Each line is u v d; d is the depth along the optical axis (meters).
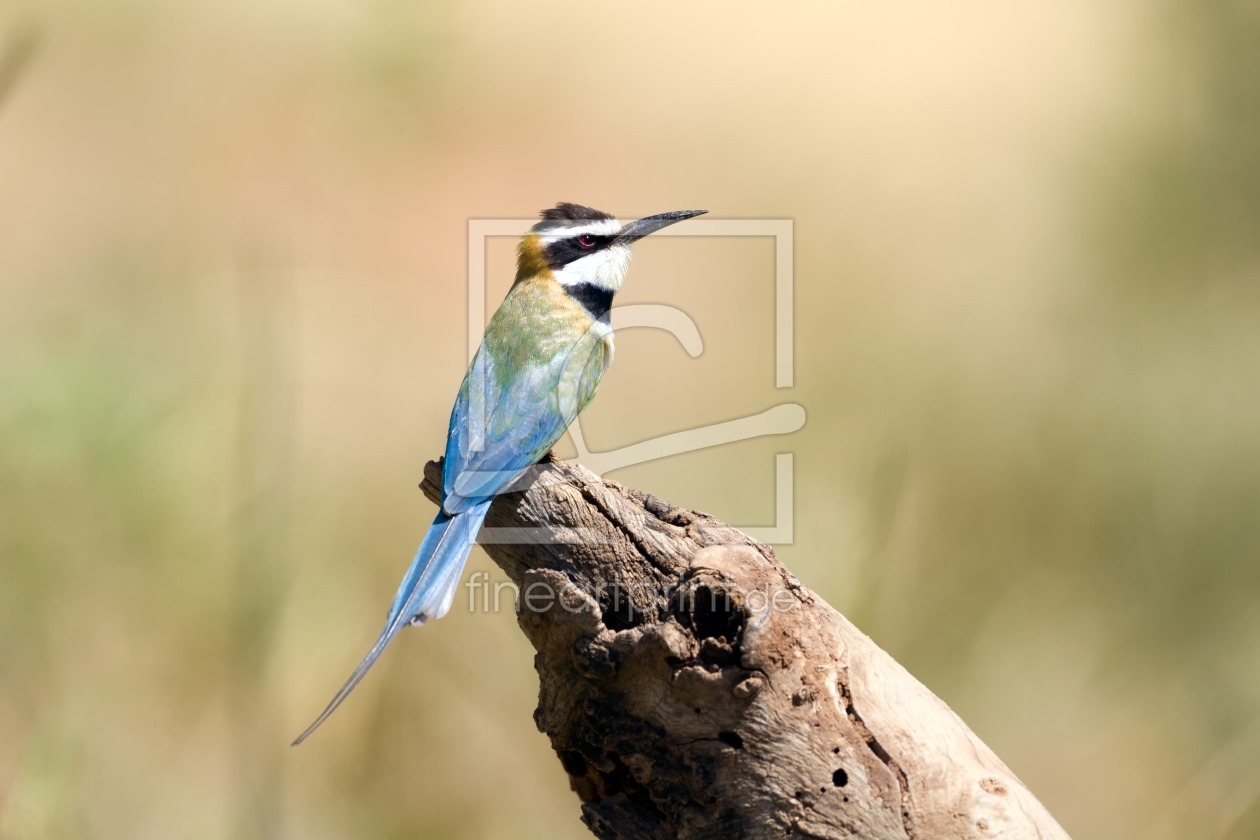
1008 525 13.91
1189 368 14.27
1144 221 14.94
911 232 17.73
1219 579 13.15
